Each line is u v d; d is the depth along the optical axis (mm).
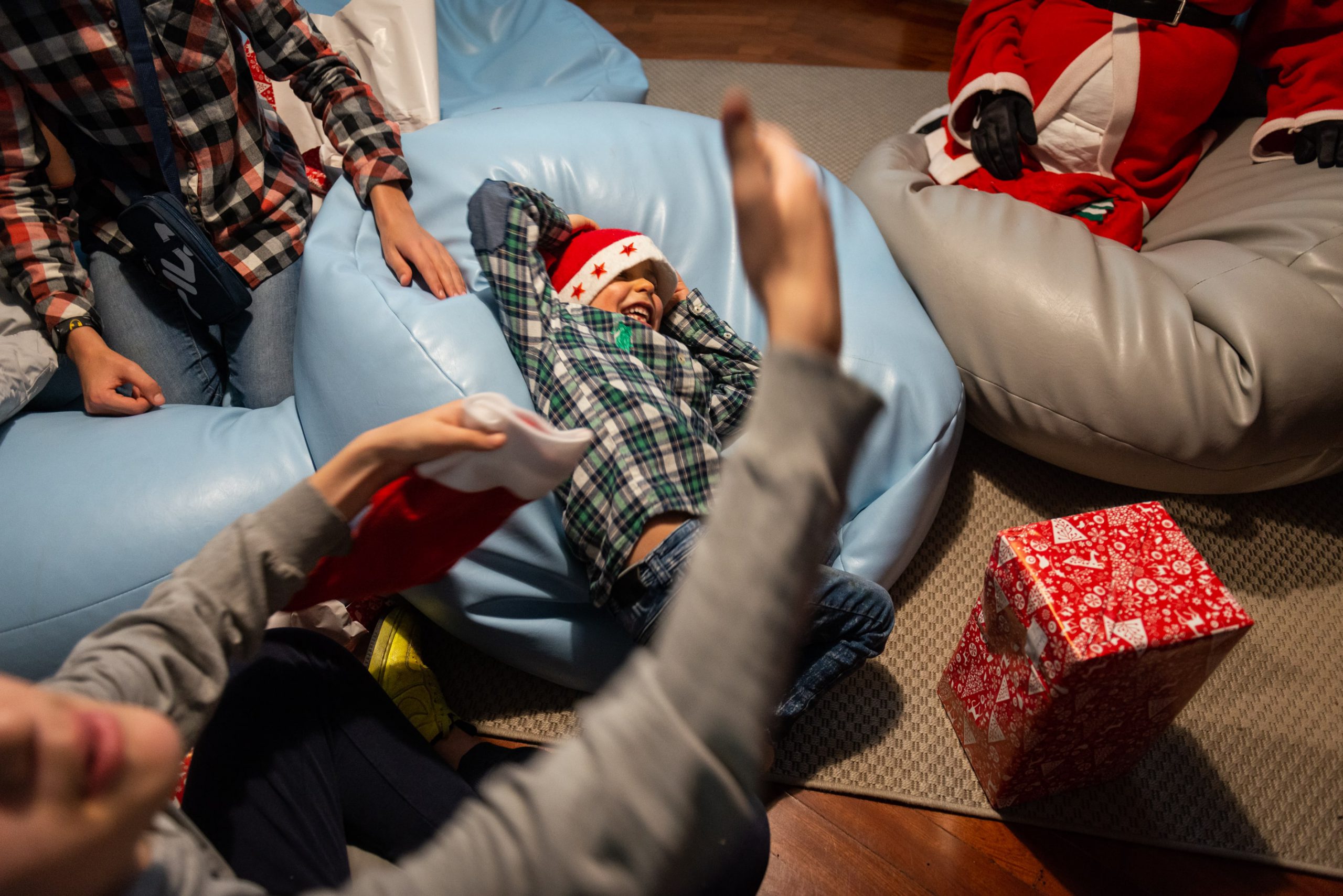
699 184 1524
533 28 2139
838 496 342
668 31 2658
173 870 544
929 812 1217
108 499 1185
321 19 1854
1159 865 1171
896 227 1552
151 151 1284
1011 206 1497
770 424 337
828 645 1182
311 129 1745
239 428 1285
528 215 1253
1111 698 1019
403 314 1213
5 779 373
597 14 2750
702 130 1599
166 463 1222
